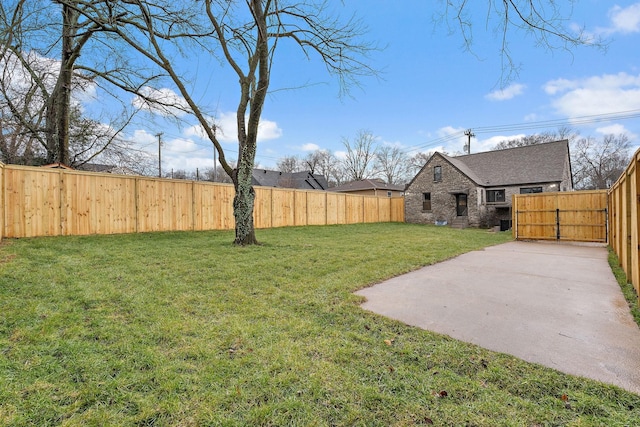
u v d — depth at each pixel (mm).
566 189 20734
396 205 22375
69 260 5141
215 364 2246
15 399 1798
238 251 6688
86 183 7930
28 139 10898
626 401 1840
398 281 4770
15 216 6820
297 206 14188
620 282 4711
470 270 5598
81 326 2803
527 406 1812
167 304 3480
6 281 3828
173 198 9680
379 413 1763
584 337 2746
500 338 2730
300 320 3121
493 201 20844
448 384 2041
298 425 1673
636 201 3580
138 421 1679
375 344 2615
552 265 6125
